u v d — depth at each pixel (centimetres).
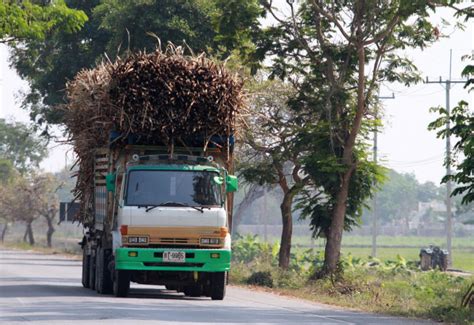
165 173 5297
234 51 8425
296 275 7950
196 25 10344
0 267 9812
